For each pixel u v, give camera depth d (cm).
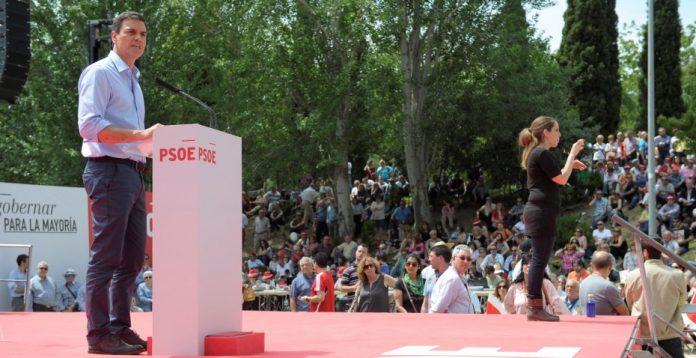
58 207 1469
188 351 408
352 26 2881
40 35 2694
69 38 2670
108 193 460
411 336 528
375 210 3088
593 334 538
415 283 1044
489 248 2211
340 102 2903
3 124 2806
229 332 432
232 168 442
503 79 3084
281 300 1953
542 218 632
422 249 2414
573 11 4159
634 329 577
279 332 567
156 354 411
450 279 866
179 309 410
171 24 2764
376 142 3231
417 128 2984
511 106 3116
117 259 459
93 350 451
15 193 1402
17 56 878
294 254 2486
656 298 820
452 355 417
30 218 1423
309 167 3091
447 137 3275
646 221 2502
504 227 2558
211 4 2867
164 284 411
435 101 3019
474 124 3167
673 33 4434
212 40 2906
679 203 2595
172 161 411
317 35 2927
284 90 2994
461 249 880
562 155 3194
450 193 3462
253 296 1622
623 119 6016
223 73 2920
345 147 2998
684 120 2880
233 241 442
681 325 827
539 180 632
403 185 3394
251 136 3053
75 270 1488
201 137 411
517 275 979
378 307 1003
